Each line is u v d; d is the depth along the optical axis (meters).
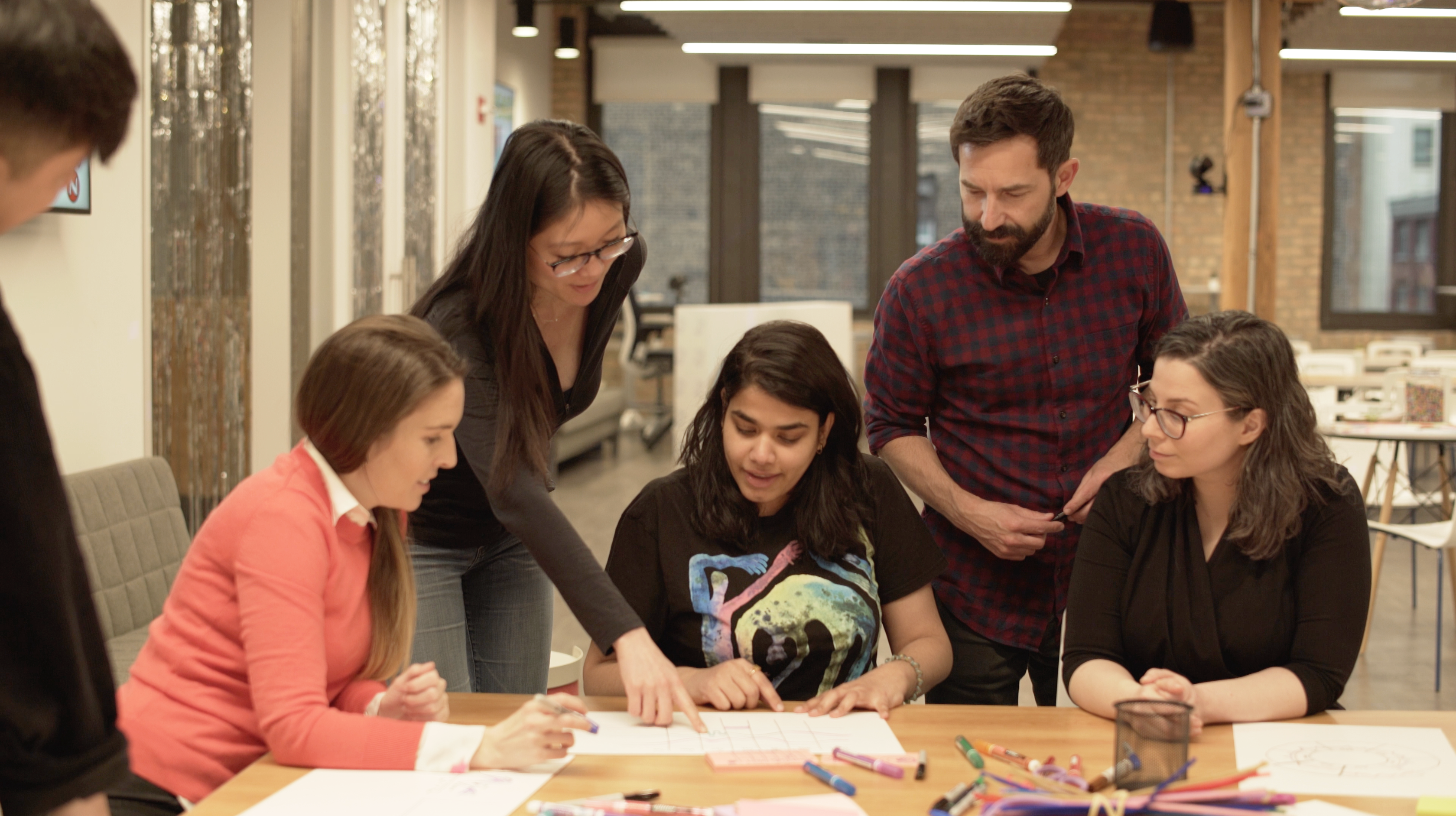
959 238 2.11
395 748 1.33
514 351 1.66
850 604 1.78
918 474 2.12
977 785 1.29
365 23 5.03
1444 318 10.80
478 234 1.71
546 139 1.65
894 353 2.17
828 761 1.39
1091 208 2.10
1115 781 1.29
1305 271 10.75
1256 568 1.68
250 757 1.43
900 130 10.96
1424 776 1.36
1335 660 1.62
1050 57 10.14
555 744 1.34
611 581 1.68
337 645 1.48
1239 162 6.75
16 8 0.80
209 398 3.91
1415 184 10.74
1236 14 6.69
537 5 9.80
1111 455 2.06
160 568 3.08
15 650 0.88
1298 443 1.63
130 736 1.40
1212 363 1.60
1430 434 4.76
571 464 8.59
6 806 0.91
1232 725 1.54
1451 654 4.21
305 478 1.43
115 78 0.85
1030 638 2.14
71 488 2.81
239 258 3.99
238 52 3.95
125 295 3.28
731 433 1.72
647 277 11.34
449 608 1.94
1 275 2.82
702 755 1.41
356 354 1.38
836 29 7.90
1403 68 9.20
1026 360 2.07
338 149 4.75
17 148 0.82
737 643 1.75
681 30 7.94
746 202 11.15
